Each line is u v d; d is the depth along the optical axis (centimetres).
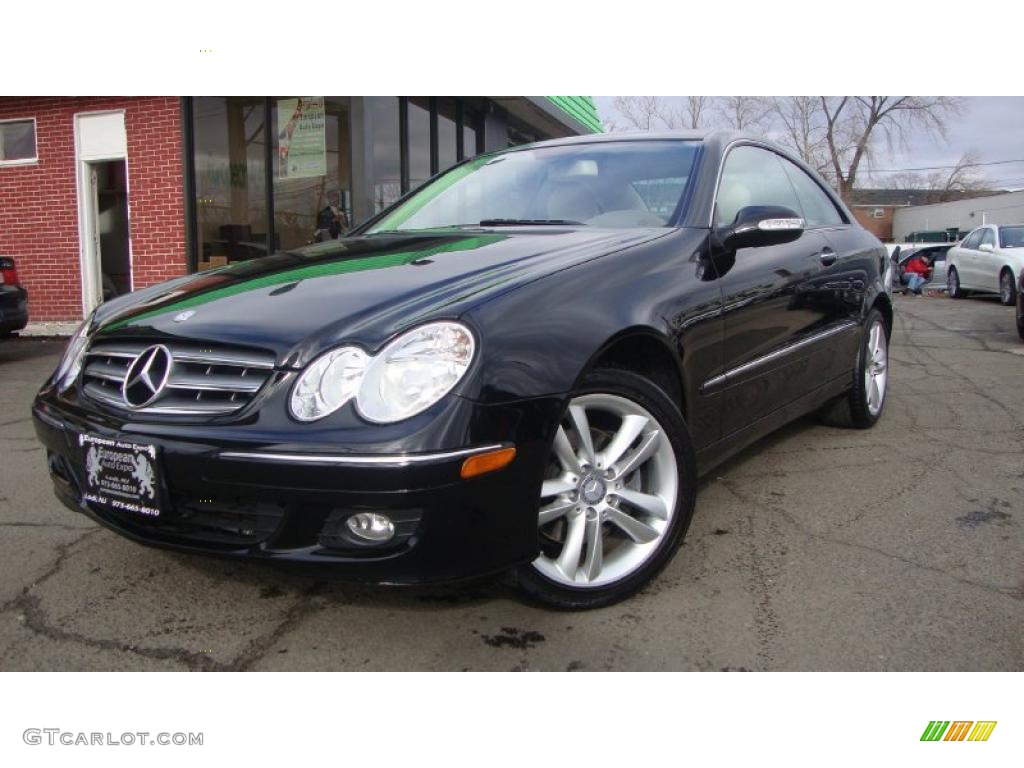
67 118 1094
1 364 807
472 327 227
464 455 215
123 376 255
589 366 245
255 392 228
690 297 289
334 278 273
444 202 385
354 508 215
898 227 5419
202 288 289
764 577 287
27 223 1136
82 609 267
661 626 254
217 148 1048
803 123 4562
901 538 319
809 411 413
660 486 273
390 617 261
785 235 320
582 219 337
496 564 228
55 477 281
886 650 240
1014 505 354
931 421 507
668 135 374
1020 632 249
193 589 281
